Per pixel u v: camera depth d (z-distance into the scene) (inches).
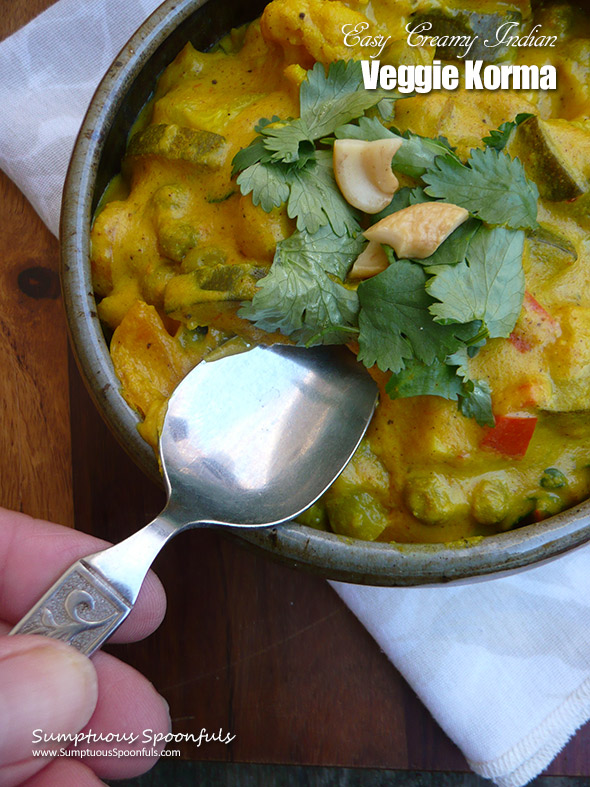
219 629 10.6
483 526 8.9
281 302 8.2
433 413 8.5
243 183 8.3
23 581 9.2
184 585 10.7
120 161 9.6
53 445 10.8
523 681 10.1
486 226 8.2
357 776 10.8
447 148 8.6
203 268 8.6
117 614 8.1
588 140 8.8
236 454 8.6
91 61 11.1
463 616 10.2
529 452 8.7
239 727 10.5
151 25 9.3
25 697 7.3
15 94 11.0
